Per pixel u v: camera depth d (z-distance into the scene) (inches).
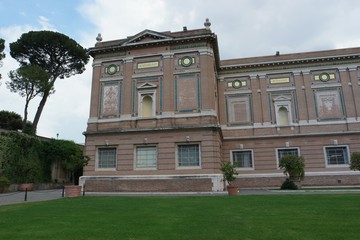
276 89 1412.4
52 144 1529.3
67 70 1884.8
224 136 1401.3
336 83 1364.4
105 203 638.5
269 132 1371.8
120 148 1122.7
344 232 328.2
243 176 1339.8
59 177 1593.3
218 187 1011.3
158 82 1165.1
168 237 314.5
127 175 1091.3
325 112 1346.0
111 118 1180.5
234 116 1425.9
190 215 459.5
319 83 1379.2
